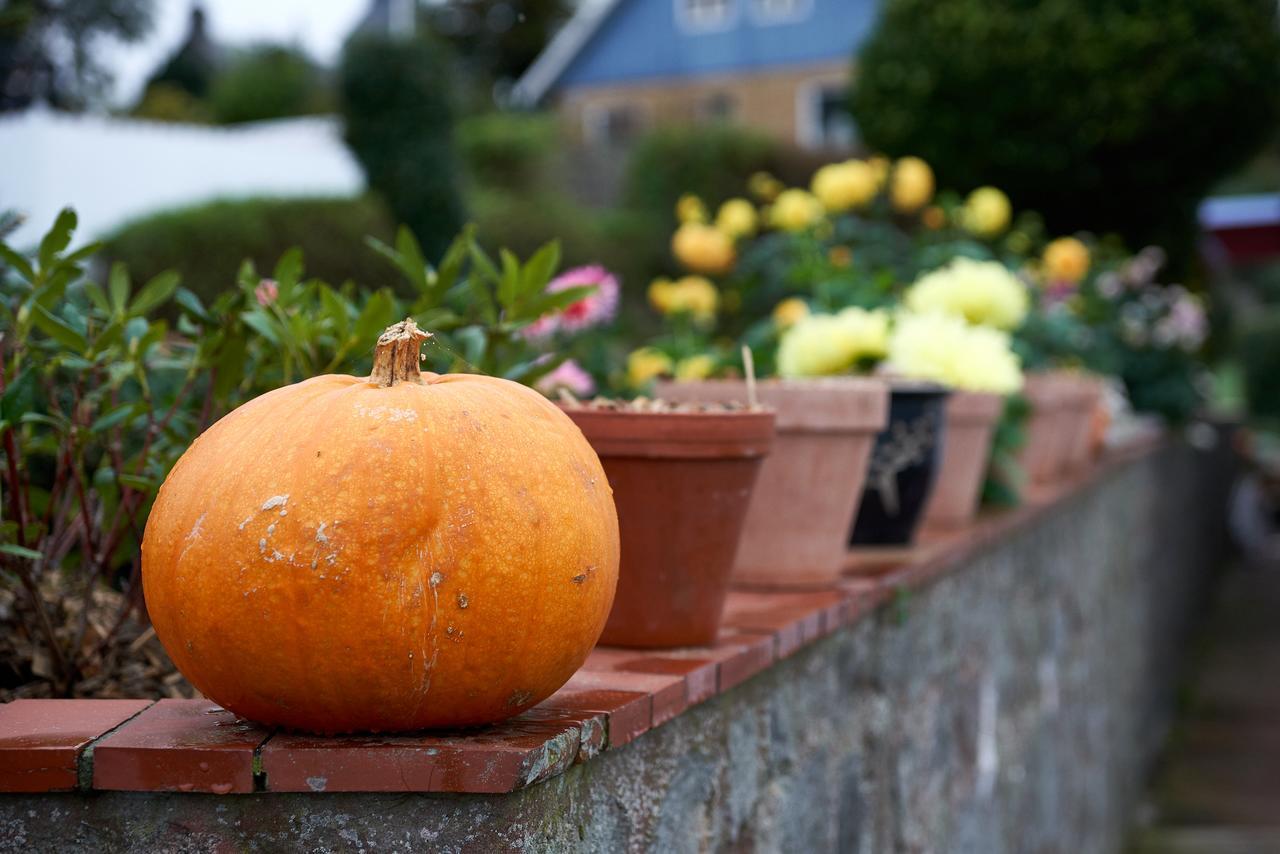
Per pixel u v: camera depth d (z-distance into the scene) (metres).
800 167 16.00
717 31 28.20
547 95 29.92
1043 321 5.21
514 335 2.37
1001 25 8.20
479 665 1.27
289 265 1.96
